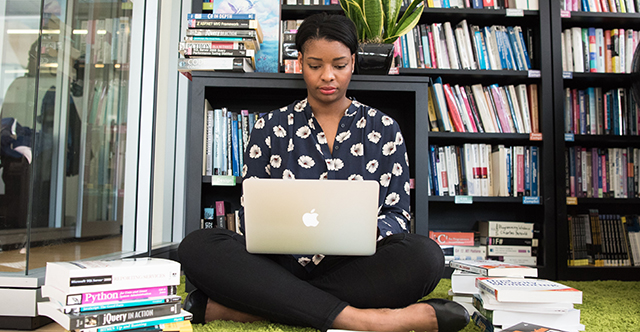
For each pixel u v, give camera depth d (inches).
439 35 93.3
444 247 89.1
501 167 89.7
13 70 50.6
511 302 41.9
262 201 38.9
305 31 52.0
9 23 51.4
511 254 88.9
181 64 69.7
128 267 35.9
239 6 78.9
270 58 77.6
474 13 92.3
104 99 65.4
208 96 79.0
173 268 37.8
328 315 37.9
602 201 91.7
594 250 91.4
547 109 90.8
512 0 94.3
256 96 78.9
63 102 55.6
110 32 66.6
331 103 54.2
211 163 72.7
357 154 53.4
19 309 43.4
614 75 92.7
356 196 38.5
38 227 49.2
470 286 53.5
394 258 41.8
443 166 90.1
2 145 48.6
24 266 46.6
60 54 55.0
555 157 89.8
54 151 53.3
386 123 54.0
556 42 92.4
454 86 92.7
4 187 47.5
